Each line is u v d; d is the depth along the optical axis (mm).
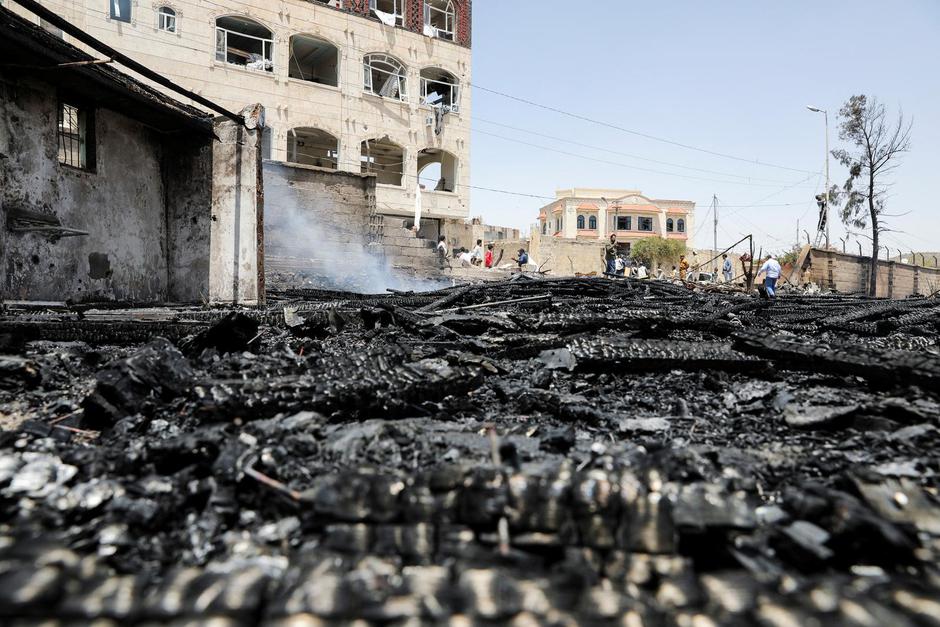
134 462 2223
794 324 9250
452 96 35656
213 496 1986
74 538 1701
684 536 1618
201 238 10719
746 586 1368
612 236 24328
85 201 9156
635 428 3021
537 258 37031
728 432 3076
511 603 1281
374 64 33812
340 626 1194
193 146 10734
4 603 1223
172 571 1465
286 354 4680
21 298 7969
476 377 3754
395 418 3244
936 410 3010
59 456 2377
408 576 1410
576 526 1604
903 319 9188
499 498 1659
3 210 7500
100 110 9453
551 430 2910
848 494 1907
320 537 1749
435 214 34125
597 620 1212
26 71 7828
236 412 2848
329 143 33750
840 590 1306
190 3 26453
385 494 1721
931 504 1838
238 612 1234
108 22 24453
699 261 47969
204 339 4328
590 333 6551
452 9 35438
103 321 5734
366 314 6523
